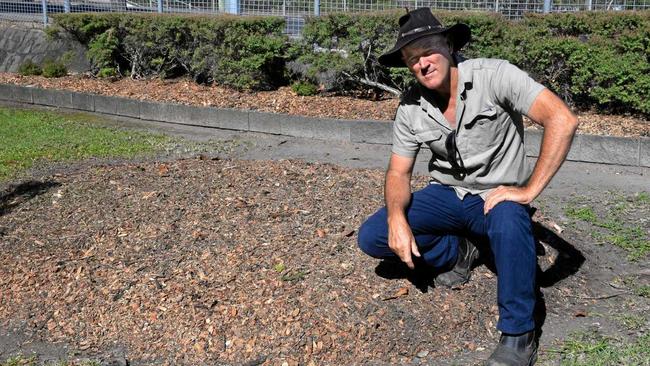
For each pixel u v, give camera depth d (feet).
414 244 12.87
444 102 12.62
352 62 33.81
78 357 13.65
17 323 14.89
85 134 31.63
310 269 15.16
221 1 41.98
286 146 29.43
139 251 16.61
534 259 12.10
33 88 39.91
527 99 11.72
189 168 22.65
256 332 13.66
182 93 37.17
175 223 17.70
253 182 20.58
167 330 14.05
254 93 36.40
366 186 20.24
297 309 13.96
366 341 13.35
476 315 14.02
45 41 48.06
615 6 32.86
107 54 41.73
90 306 15.01
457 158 12.75
